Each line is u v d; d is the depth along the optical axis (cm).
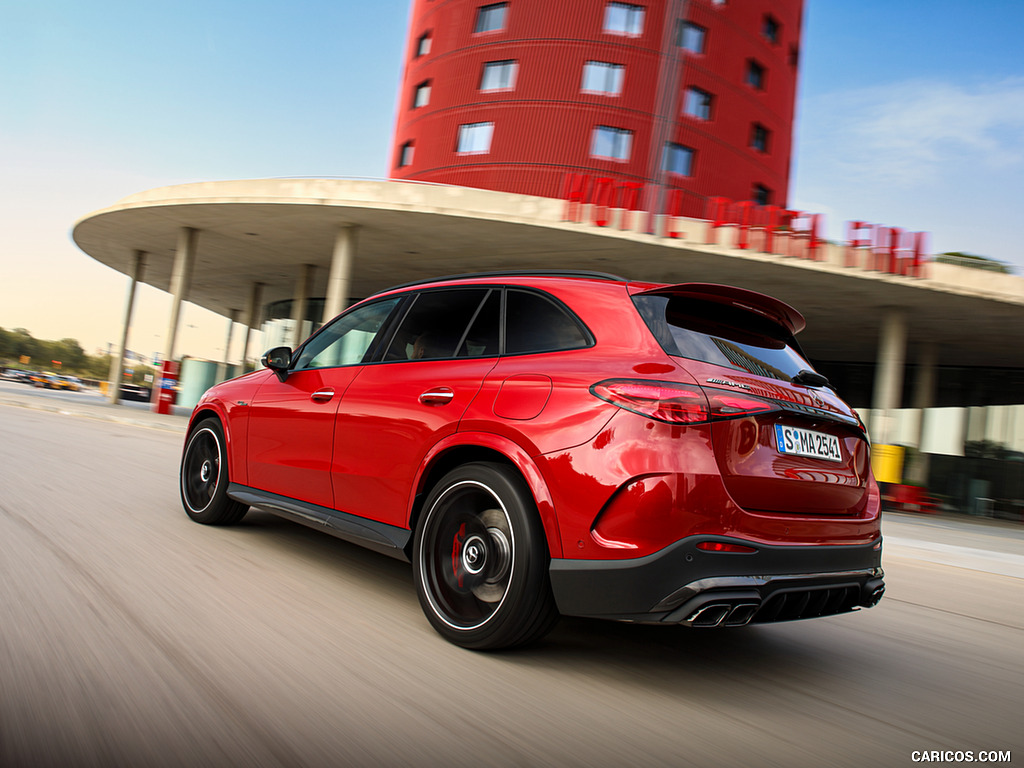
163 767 166
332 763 175
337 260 1823
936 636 367
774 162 3000
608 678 255
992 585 547
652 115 2605
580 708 225
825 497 272
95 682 207
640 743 203
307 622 281
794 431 263
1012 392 2052
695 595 227
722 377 249
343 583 346
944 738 227
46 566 322
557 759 188
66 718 185
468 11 2809
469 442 277
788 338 312
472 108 2742
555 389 260
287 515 372
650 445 233
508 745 193
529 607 253
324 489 352
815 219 1409
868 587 278
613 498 236
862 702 256
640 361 250
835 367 2539
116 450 879
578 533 241
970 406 2128
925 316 1658
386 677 233
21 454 734
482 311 316
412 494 301
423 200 1588
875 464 1596
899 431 2298
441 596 279
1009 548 858
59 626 249
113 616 265
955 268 1419
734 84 2819
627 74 2612
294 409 378
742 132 2850
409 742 189
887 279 1399
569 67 2630
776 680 272
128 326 2767
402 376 326
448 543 282
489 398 279
